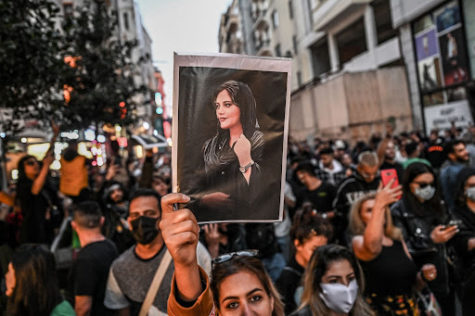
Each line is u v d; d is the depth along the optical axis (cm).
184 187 141
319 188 515
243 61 145
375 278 263
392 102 1689
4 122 485
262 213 147
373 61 1970
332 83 1775
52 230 502
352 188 471
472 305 230
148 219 243
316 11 2377
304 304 219
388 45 1842
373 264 263
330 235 275
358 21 2119
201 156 142
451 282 300
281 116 147
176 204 118
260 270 160
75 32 725
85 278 268
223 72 143
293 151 1231
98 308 268
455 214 326
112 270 252
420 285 269
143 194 252
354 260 219
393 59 1814
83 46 727
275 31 3422
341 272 211
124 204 496
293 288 266
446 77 1491
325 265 213
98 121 701
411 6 1617
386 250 266
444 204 337
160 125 490
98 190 434
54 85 511
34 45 420
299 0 2769
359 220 315
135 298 241
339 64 2383
